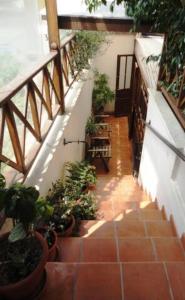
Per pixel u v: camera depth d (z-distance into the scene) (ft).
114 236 7.90
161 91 11.72
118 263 5.56
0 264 4.25
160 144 10.41
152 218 9.49
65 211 8.05
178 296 4.96
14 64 8.20
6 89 5.79
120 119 27.07
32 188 4.00
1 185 4.18
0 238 4.58
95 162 20.59
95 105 25.41
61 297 4.79
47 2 9.00
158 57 11.07
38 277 4.41
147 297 4.91
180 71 9.23
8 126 5.92
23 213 3.73
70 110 11.86
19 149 6.33
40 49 9.48
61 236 7.56
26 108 6.91
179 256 6.79
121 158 21.08
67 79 13.51
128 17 9.89
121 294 4.92
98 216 10.14
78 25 10.07
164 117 9.59
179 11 7.82
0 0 7.14
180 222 7.66
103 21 10.00
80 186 11.10
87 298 4.81
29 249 4.47
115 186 14.88
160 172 10.43
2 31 7.48
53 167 8.66
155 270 5.48
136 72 22.59
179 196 8.07
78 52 15.43
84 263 5.49
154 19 9.23
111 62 24.95
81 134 16.63
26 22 8.41
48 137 9.57
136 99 22.54
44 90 9.08
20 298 4.36
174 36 8.89
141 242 7.25
